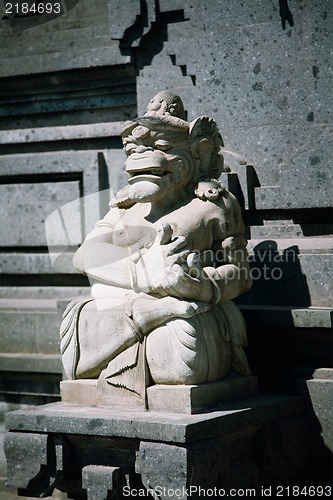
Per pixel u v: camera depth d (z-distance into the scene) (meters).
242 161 7.57
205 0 7.73
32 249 8.54
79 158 8.26
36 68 8.44
